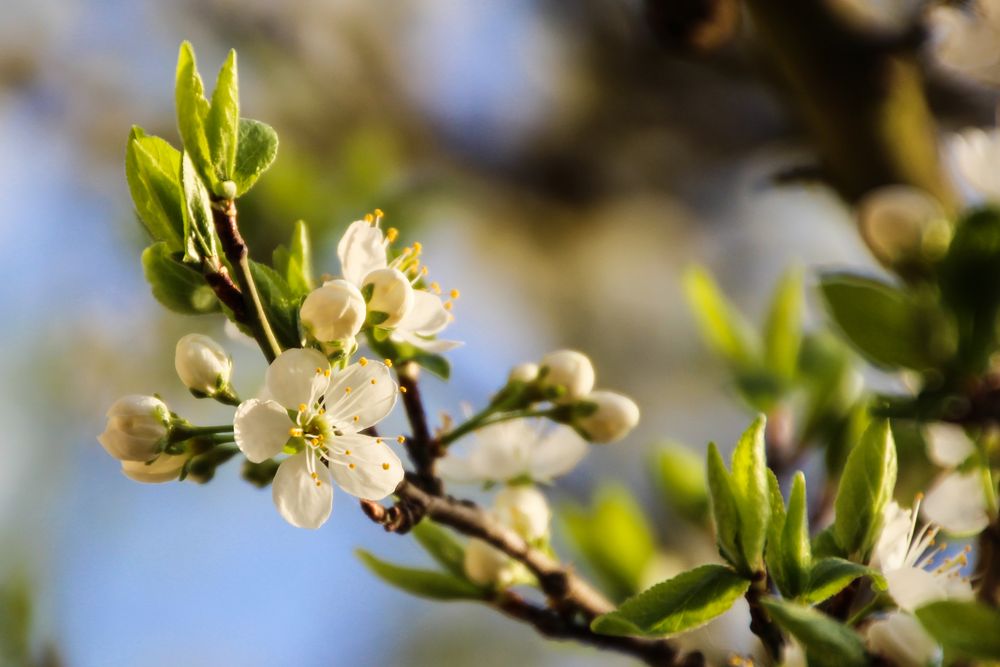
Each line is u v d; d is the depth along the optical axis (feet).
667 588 1.55
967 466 1.63
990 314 1.58
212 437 1.63
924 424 1.60
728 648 1.77
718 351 1.95
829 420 1.89
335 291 1.57
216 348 1.63
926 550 1.72
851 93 1.87
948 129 2.12
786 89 1.98
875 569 1.56
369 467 1.60
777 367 1.93
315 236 2.08
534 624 1.69
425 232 2.15
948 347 1.58
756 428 1.56
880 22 1.89
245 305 1.56
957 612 1.46
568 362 1.69
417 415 1.65
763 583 1.55
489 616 3.05
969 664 1.48
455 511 1.64
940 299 1.58
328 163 2.98
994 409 1.57
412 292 1.63
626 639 1.68
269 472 1.65
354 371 1.61
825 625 1.50
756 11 1.90
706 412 3.16
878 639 1.51
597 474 2.90
